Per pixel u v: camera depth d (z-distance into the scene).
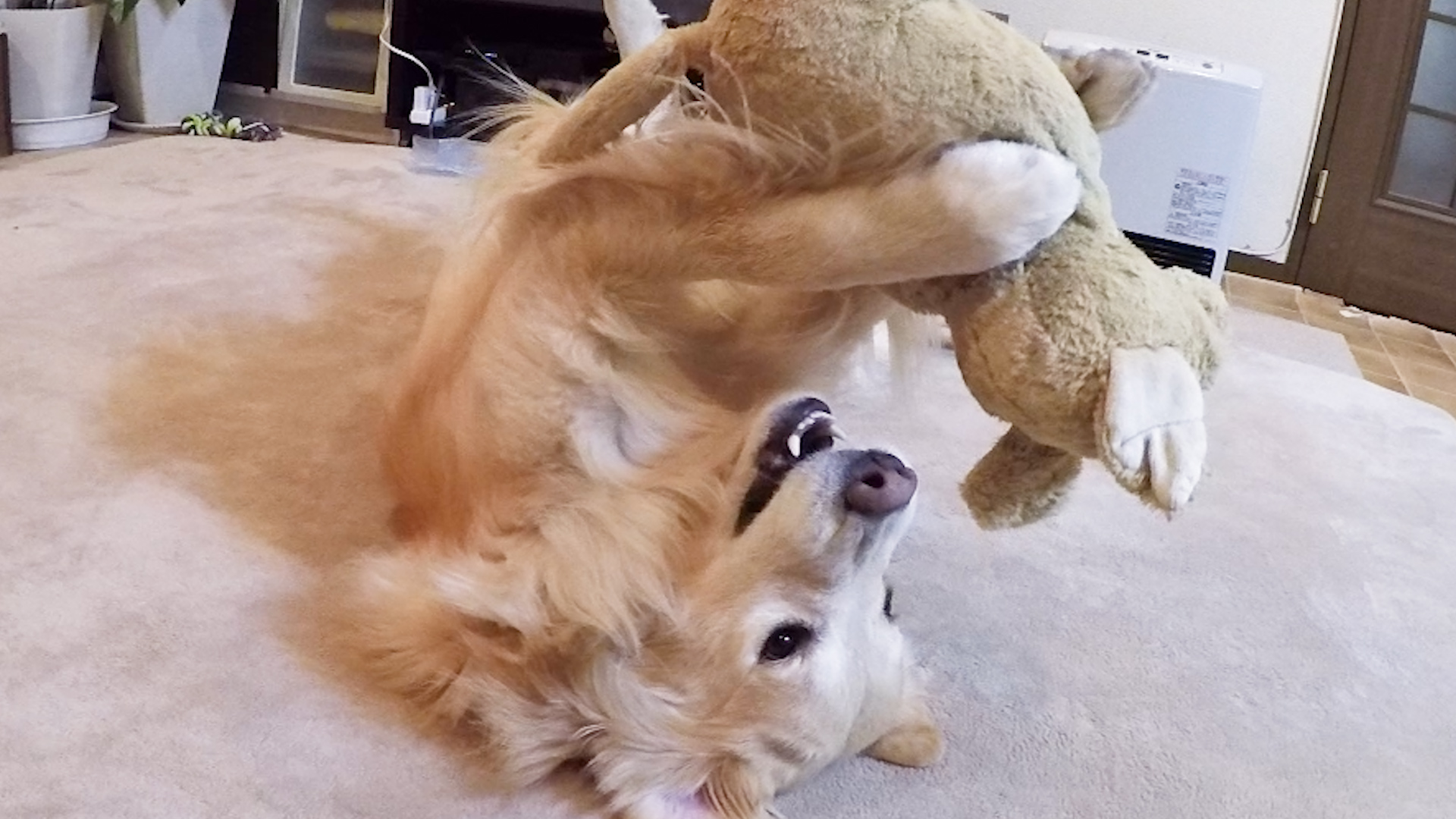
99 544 1.57
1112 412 1.02
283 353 2.19
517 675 1.30
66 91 3.45
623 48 2.29
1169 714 1.56
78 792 1.19
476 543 1.40
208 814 1.19
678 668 1.26
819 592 1.23
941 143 1.09
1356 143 3.88
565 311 1.34
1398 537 2.11
